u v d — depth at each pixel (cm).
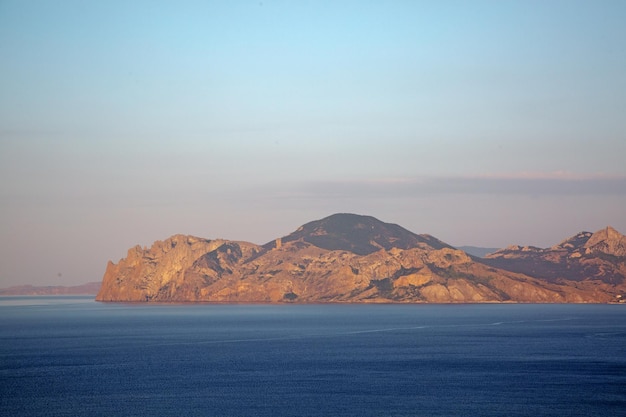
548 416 16850
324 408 17688
